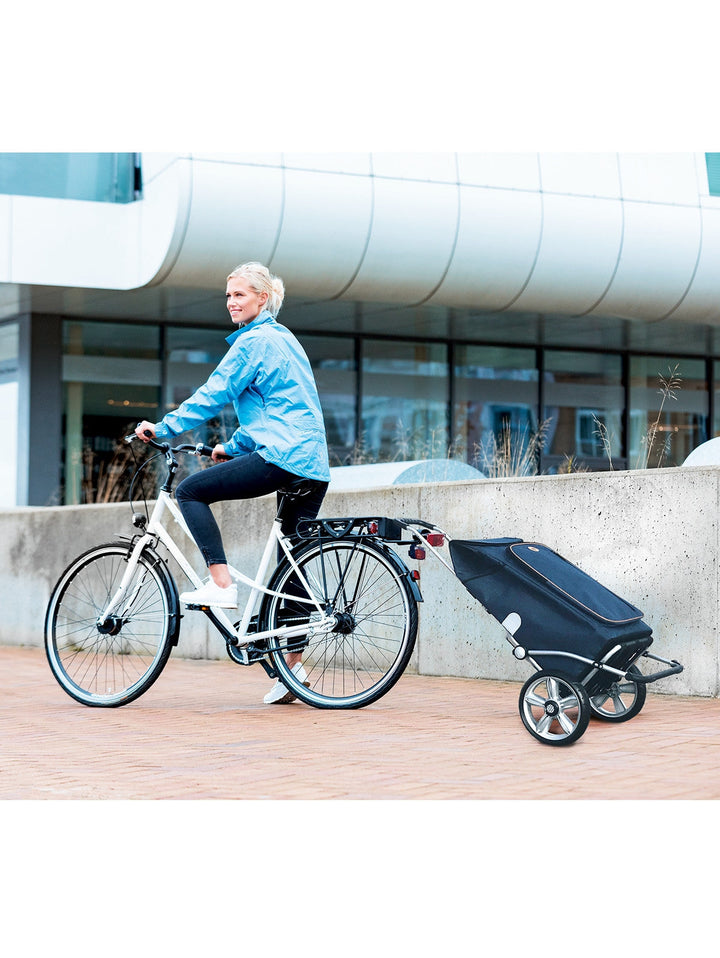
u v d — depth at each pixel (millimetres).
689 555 5535
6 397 17000
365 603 5285
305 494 5383
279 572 5398
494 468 10250
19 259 14516
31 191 14664
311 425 5324
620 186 15477
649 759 4031
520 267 15055
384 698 5719
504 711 5238
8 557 10602
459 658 6629
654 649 5633
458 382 18688
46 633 5770
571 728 4297
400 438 18266
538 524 6195
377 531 5184
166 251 13672
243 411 5383
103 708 5570
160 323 17203
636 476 5762
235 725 4922
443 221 14539
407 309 15891
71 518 9727
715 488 5453
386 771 3889
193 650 8336
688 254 15758
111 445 16750
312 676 5699
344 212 14062
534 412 19109
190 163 13367
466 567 4703
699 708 5156
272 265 14078
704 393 20188
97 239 14844
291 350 5371
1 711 5484
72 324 16750
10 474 16844
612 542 5836
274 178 13734
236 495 5324
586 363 19484
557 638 4434
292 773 3879
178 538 8344
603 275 15453
